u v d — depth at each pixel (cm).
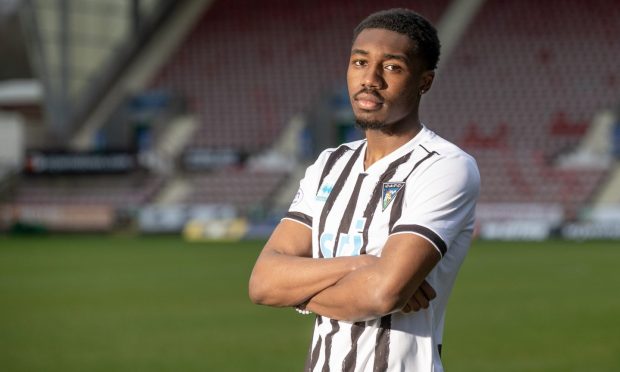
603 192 2717
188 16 3609
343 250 280
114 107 3291
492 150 2888
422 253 264
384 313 262
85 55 3397
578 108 2941
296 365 868
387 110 276
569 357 891
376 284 261
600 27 3177
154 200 3064
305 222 295
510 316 1168
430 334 275
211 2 3641
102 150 3123
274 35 3491
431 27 282
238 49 3484
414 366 272
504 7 3291
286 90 3297
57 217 3044
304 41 3438
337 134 3058
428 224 267
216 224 2859
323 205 289
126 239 2795
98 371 845
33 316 1211
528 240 2580
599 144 2844
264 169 3030
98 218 3016
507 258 2003
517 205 2655
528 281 1561
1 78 5162
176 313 1230
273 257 286
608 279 1585
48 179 3209
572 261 1923
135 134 3378
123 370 848
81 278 1688
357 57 278
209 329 1091
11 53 5131
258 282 284
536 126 2931
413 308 268
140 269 1852
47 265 1948
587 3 3259
